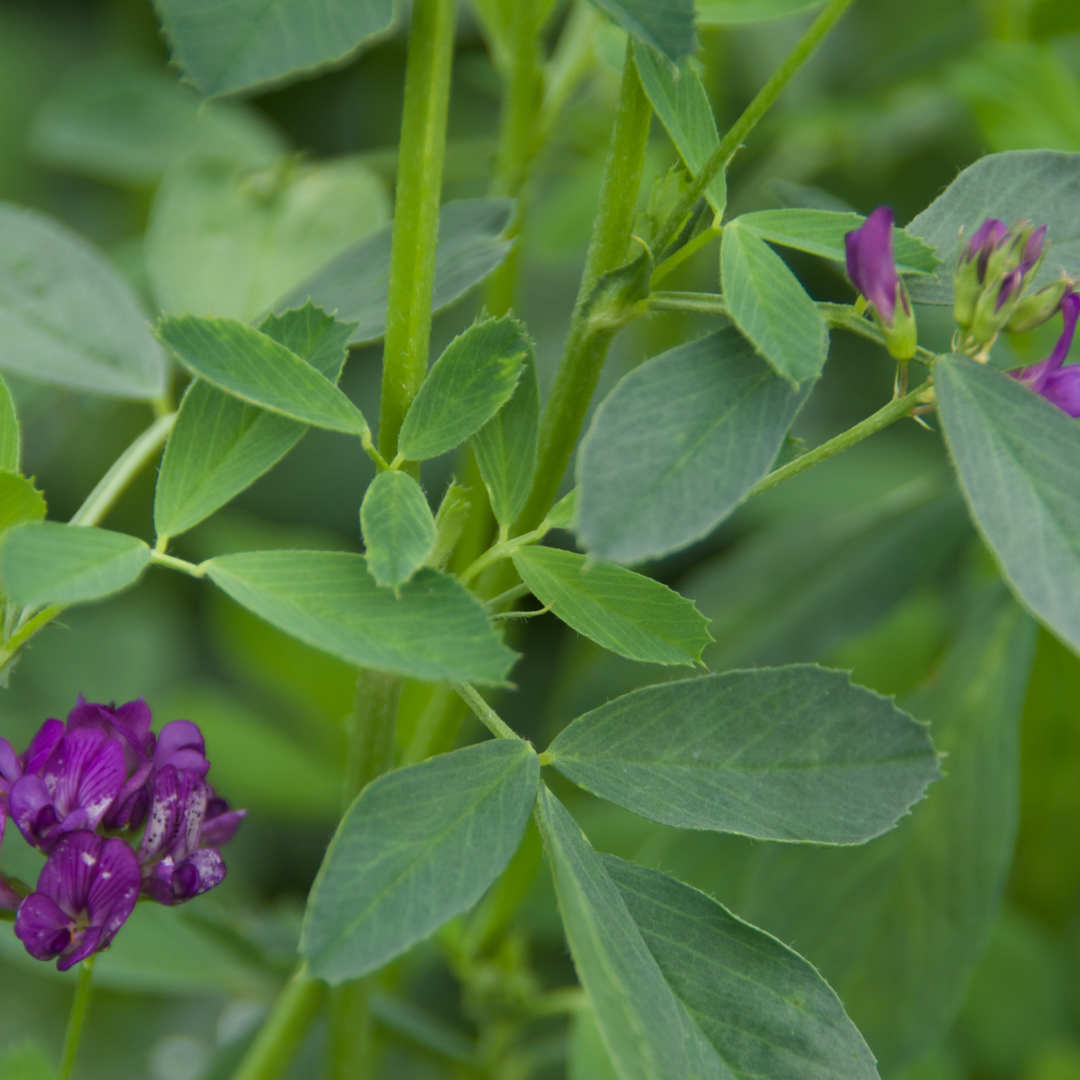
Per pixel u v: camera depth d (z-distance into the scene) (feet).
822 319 1.25
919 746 1.26
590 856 1.25
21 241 1.45
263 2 1.23
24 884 1.30
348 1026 1.39
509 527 1.29
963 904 1.43
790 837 1.25
